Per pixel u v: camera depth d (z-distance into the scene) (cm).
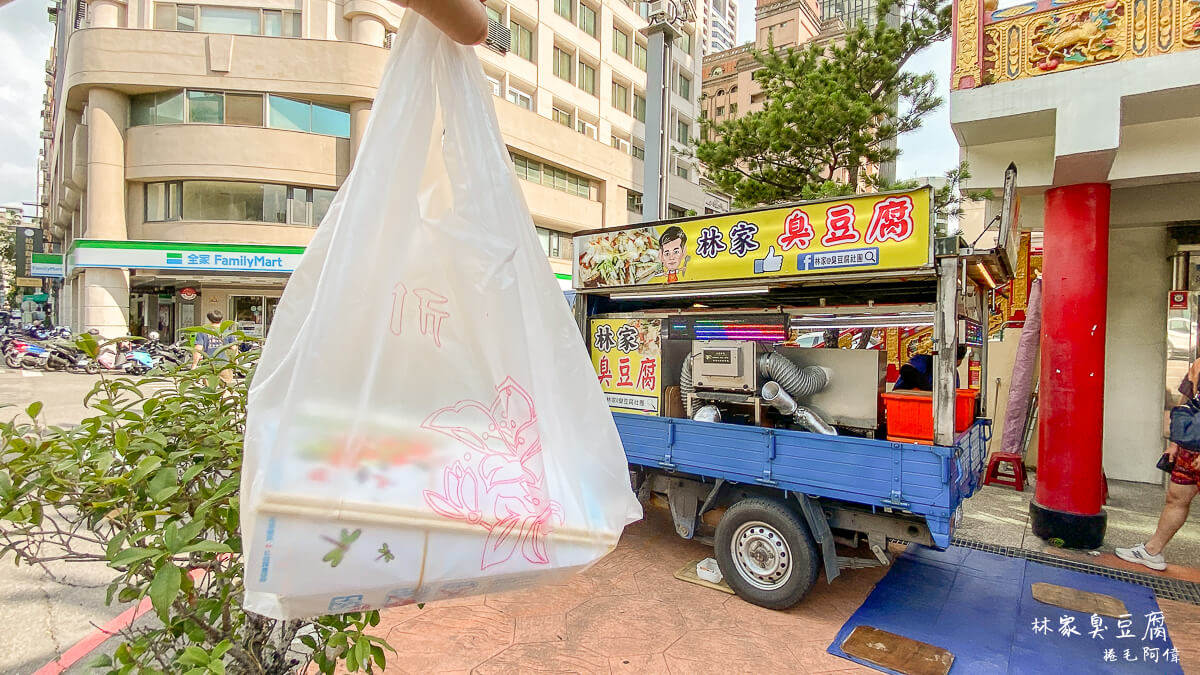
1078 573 438
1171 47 409
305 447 101
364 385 109
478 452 117
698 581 413
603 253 469
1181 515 431
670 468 418
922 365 406
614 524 133
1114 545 493
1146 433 686
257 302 1861
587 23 2455
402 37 128
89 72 1622
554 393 134
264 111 1683
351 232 113
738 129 909
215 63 1650
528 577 118
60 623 339
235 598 171
